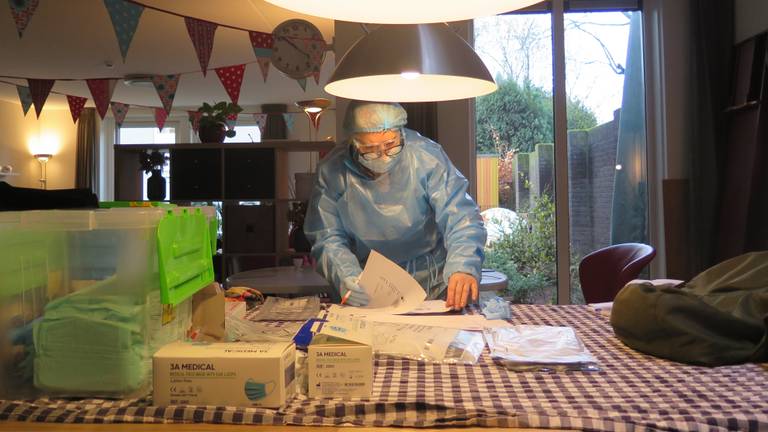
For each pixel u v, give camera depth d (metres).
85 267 0.86
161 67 6.11
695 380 0.92
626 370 0.99
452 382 0.93
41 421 0.81
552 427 0.76
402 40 1.13
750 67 3.31
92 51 5.44
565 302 3.87
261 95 7.66
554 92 3.86
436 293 2.03
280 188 4.36
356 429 0.78
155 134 8.96
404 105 3.70
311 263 3.99
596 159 3.95
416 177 1.91
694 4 3.59
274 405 0.83
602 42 3.94
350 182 1.94
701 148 3.54
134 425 0.80
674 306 1.04
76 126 8.70
